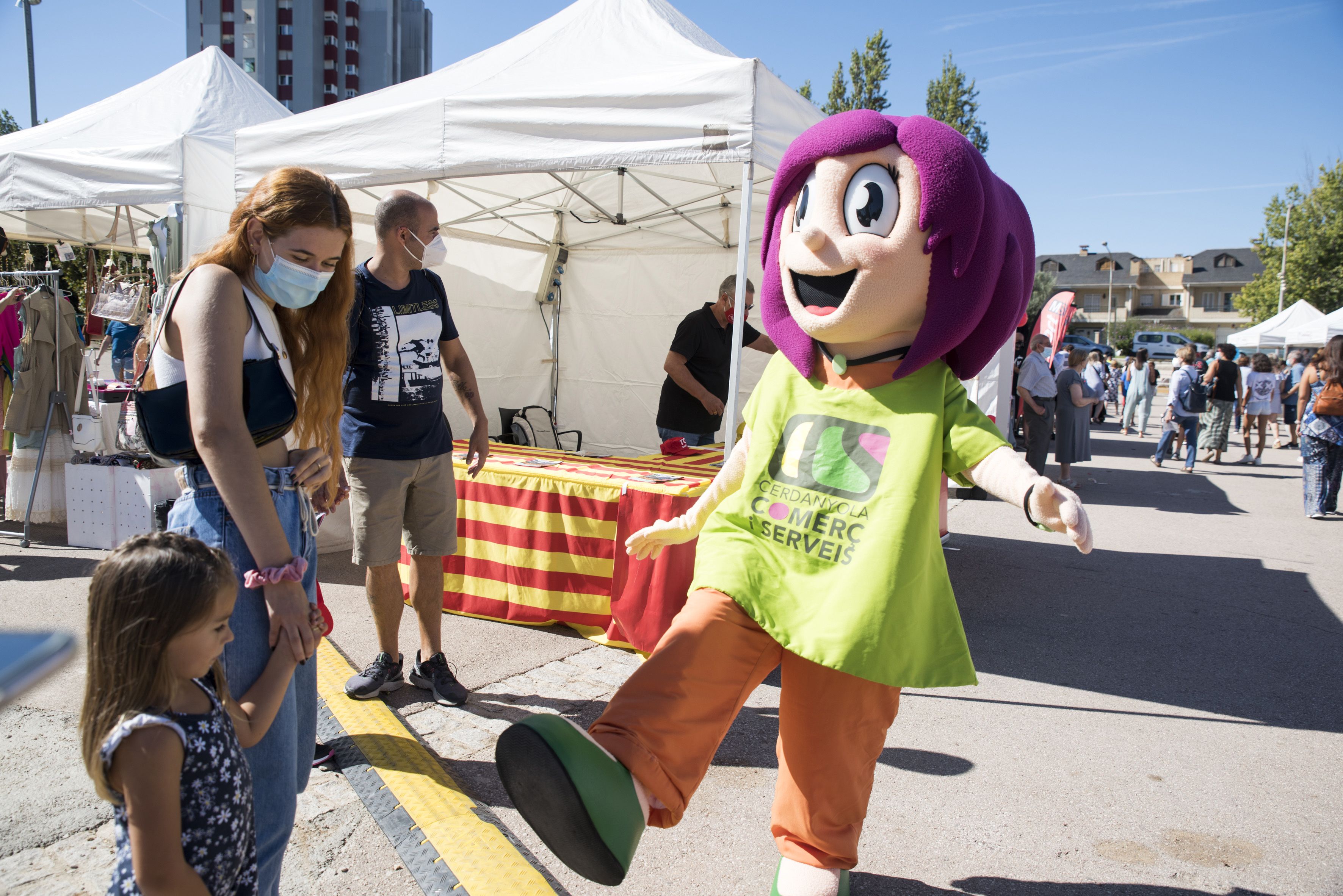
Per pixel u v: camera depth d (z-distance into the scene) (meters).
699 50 4.38
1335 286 38.31
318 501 2.17
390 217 3.16
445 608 4.53
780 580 1.92
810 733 1.92
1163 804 2.85
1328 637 4.74
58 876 2.23
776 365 2.21
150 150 5.50
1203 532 7.70
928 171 1.87
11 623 4.12
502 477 4.34
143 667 1.31
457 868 2.26
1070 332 74.25
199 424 1.59
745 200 3.79
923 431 1.90
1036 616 5.01
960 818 2.72
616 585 3.92
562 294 8.68
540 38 5.12
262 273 1.73
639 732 1.68
